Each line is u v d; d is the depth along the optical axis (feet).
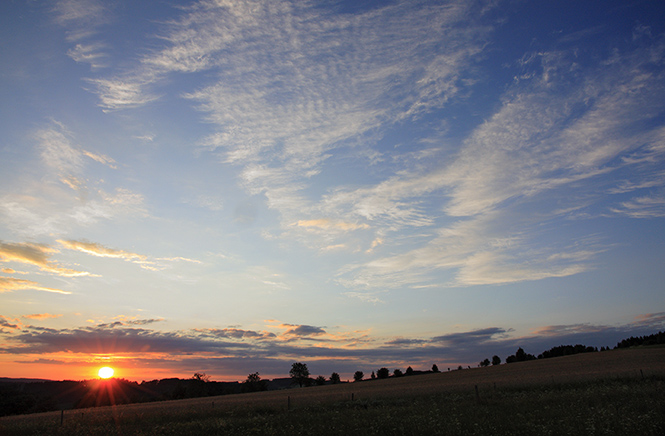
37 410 268.62
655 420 51.47
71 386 413.39
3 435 78.33
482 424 57.82
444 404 92.17
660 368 178.50
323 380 534.78
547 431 49.16
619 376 141.59
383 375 562.66
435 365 568.82
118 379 394.11
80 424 90.07
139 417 97.60
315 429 62.95
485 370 355.77
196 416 96.78
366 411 85.40
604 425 51.65
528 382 151.53
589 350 623.36
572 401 81.30
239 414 97.14
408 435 53.36
